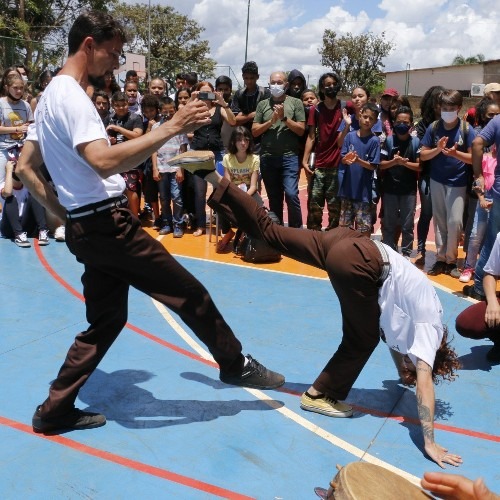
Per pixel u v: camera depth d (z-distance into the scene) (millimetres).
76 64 3066
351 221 7254
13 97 7648
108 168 2846
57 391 3361
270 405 3857
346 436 3523
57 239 7859
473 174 6168
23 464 3154
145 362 4430
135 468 3150
